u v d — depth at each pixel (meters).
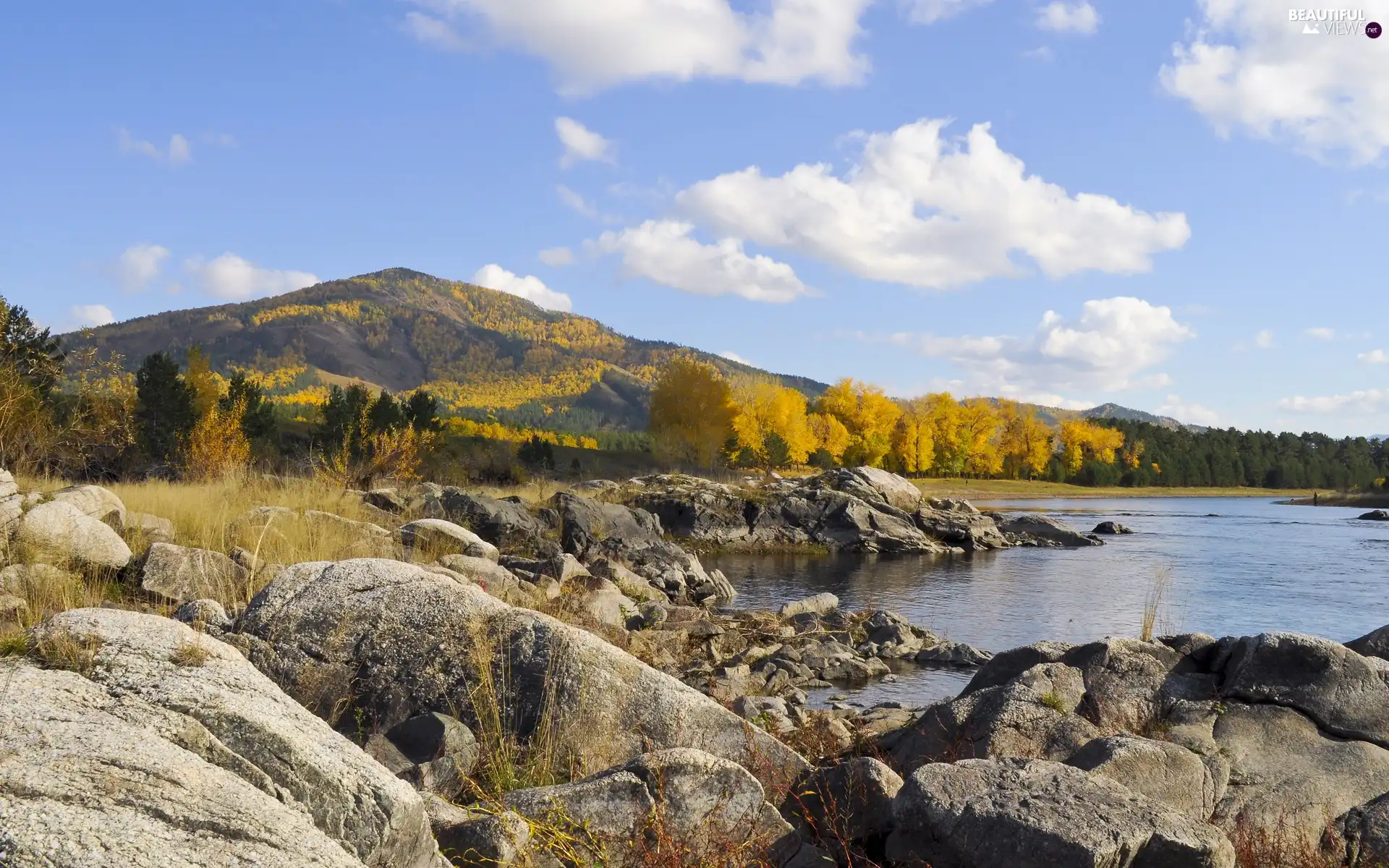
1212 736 6.79
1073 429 124.06
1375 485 117.31
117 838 2.78
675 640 14.92
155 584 9.51
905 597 26.02
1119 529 53.22
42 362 21.39
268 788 3.67
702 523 41.72
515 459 55.06
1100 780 5.15
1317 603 24.84
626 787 4.98
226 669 4.55
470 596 6.61
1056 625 21.12
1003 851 4.59
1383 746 6.73
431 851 4.10
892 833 5.12
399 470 27.72
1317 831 5.96
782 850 5.19
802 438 89.38
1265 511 84.06
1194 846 4.49
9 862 2.55
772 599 25.88
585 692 6.16
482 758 5.85
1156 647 7.60
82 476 21.67
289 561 12.12
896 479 50.00
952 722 7.04
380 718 6.10
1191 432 162.75
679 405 77.88
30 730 3.38
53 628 4.62
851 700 13.21
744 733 6.37
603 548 27.58
